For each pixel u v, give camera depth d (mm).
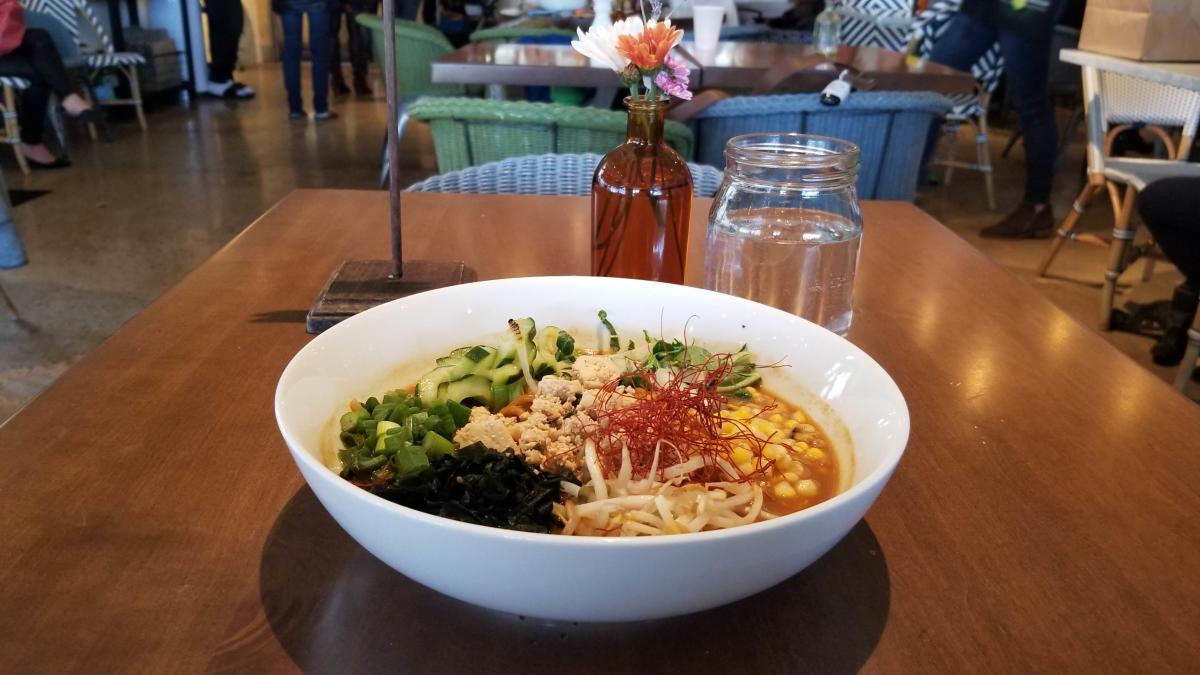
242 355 929
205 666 536
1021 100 3850
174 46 6875
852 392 730
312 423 671
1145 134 4820
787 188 972
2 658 534
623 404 717
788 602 604
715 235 1010
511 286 883
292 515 678
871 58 3316
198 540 646
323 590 603
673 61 981
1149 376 942
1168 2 2723
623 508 613
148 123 6086
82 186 4496
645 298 884
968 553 656
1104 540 674
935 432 821
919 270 1243
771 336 827
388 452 638
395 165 1021
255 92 7590
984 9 3875
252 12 9070
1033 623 587
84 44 5754
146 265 3441
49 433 771
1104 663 555
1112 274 3016
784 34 4805
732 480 672
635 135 1007
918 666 550
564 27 4324
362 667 541
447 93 4520
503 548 481
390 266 1116
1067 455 789
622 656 555
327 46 6309
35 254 3508
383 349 792
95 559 621
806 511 510
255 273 1154
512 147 2246
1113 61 2832
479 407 734
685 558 482
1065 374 943
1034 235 4039
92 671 528
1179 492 738
